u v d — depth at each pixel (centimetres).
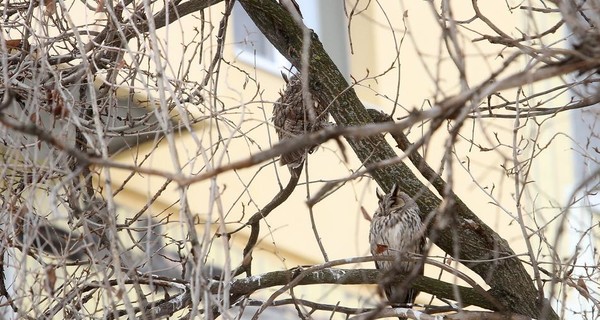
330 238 2173
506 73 1895
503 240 1152
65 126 880
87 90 1067
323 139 655
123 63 1044
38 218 901
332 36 2234
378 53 2228
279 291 987
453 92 2152
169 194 1936
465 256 1145
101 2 1045
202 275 809
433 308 1130
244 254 1160
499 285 1134
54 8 1049
